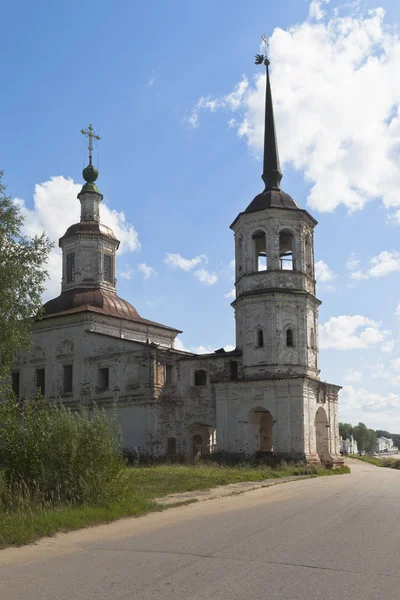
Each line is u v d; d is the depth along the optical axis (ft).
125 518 50.24
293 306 139.54
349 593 25.63
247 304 140.77
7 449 60.08
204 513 53.26
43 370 163.94
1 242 102.12
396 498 66.90
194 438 149.38
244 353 139.74
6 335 102.37
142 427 140.56
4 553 36.04
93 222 177.78
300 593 25.64
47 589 27.09
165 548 36.09
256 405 134.41
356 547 35.65
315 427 142.41
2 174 104.42
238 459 133.18
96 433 60.13
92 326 157.17
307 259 148.15
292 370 136.26
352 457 292.40
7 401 68.59
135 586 27.22
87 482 56.34
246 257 144.36
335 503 60.64
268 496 69.15
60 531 43.57
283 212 143.23
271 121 156.35
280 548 35.27
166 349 144.77
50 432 60.29
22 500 50.72
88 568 31.27
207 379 145.48
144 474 92.17
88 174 182.19
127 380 145.79
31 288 107.14
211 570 29.91
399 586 26.78
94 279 172.04
